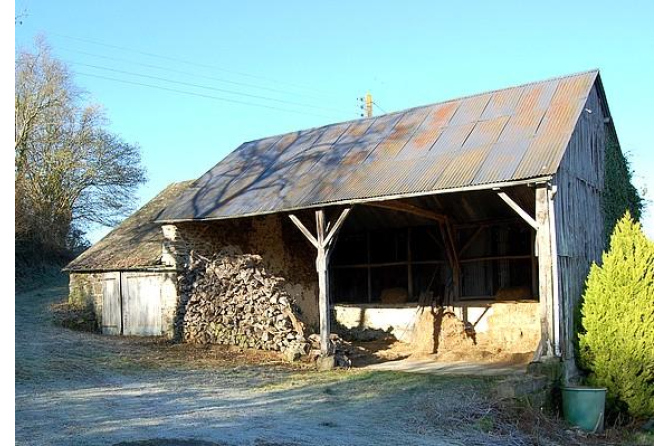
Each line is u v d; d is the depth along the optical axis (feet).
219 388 35.81
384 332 60.49
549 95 45.14
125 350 48.08
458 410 30.83
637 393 37.17
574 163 42.52
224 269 52.37
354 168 46.73
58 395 31.55
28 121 91.50
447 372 41.29
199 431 24.75
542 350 36.27
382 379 38.78
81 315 61.87
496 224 55.26
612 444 31.73
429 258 59.62
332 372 41.57
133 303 58.29
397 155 46.06
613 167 51.96
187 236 55.62
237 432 25.00
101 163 110.63
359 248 64.49
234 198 51.72
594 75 45.19
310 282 63.00
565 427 33.12
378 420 29.04
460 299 56.80
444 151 43.50
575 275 40.73
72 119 105.60
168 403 30.99
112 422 25.84
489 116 45.93
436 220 56.08
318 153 52.85
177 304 54.65
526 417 31.60
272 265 59.06
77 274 64.85
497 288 55.47
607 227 49.14
